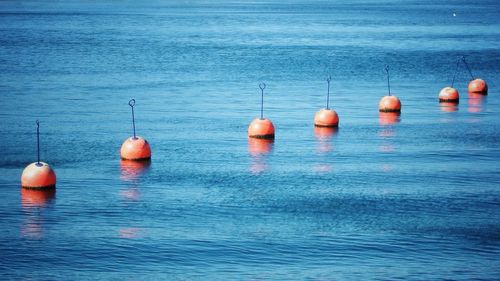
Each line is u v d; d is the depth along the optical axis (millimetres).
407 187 52656
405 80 101875
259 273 39375
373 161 59094
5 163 58094
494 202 49594
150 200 49812
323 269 39844
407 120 74188
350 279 38750
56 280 38719
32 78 100562
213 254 41594
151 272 39531
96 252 41812
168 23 198000
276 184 53188
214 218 46719
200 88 93562
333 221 46250
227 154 60875
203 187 52500
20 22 198125
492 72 110438
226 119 74188
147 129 69500
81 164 57844
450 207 48688
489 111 79188
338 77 104062
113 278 38906
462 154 61250
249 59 123312
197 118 74625
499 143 64875
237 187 52531
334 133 68250
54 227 45156
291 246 42594
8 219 46406
